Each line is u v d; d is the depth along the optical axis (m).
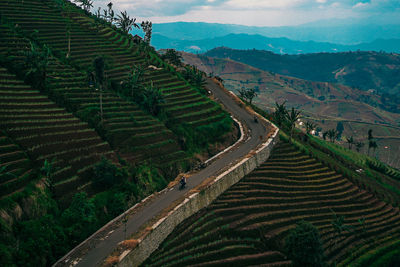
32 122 51.94
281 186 63.50
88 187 45.44
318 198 65.19
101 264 31.48
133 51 107.69
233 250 44.94
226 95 106.69
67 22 111.94
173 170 59.16
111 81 79.88
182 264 38.91
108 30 121.38
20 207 36.75
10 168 40.81
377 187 80.00
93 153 51.75
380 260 56.19
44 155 46.09
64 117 57.16
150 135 63.88
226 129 77.38
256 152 66.44
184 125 72.69
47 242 35.12
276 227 53.16
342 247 57.16
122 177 49.97
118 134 60.34
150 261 36.78
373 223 65.00
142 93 75.31
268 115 105.25
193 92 90.25
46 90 64.50
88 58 90.81
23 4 112.12
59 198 41.50
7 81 60.72
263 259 45.09
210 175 55.66
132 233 37.78
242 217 52.47
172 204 44.91
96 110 64.38
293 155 74.69
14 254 31.95
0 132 46.56
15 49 75.94
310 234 43.19
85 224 40.19
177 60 119.94
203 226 46.50
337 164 83.69
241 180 60.72
